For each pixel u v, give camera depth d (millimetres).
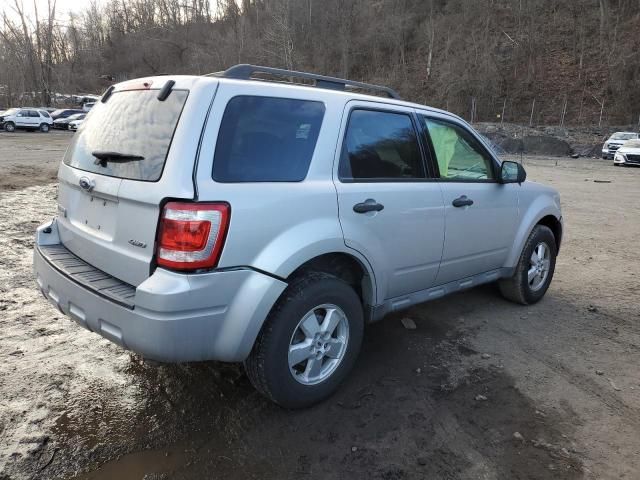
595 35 57094
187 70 70312
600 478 2646
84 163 3162
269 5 70812
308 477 2600
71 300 2914
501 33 61250
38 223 8109
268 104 2941
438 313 4766
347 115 3309
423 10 73188
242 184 2736
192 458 2707
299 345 3033
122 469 2607
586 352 4051
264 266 2754
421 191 3678
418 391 3406
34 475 2535
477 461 2748
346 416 3107
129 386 3340
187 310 2562
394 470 2664
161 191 2576
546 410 3232
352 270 3475
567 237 8414
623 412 3240
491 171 4453
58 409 3062
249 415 3086
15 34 55406
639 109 47531
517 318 4707
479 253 4328
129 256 2756
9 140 29578
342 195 3154
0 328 4098
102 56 85938
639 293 5531
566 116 49938
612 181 18391
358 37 70125
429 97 58531
